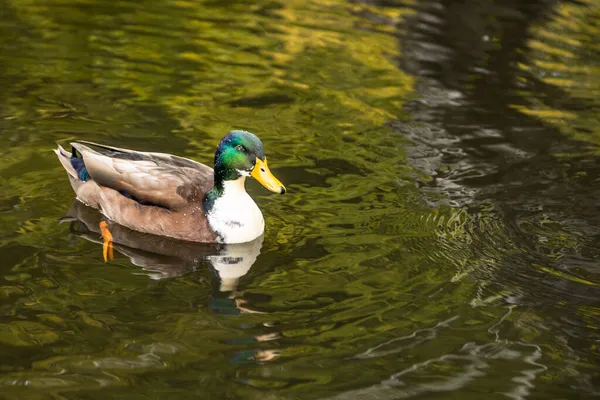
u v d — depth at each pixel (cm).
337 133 1290
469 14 1850
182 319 837
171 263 947
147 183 1004
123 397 718
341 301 880
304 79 1476
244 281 914
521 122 1365
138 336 804
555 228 1062
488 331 842
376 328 836
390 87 1465
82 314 834
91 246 968
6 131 1217
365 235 1020
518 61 1611
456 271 950
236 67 1505
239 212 989
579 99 1464
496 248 1006
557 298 909
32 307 840
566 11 1905
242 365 769
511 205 1111
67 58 1477
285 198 1102
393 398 738
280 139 1259
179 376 749
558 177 1195
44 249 950
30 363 755
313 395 735
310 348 800
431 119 1357
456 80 1512
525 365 794
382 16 1806
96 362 762
